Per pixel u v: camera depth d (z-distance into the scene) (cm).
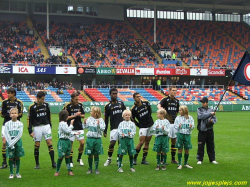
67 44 5038
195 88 4847
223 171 1039
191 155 1310
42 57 4566
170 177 969
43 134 1098
